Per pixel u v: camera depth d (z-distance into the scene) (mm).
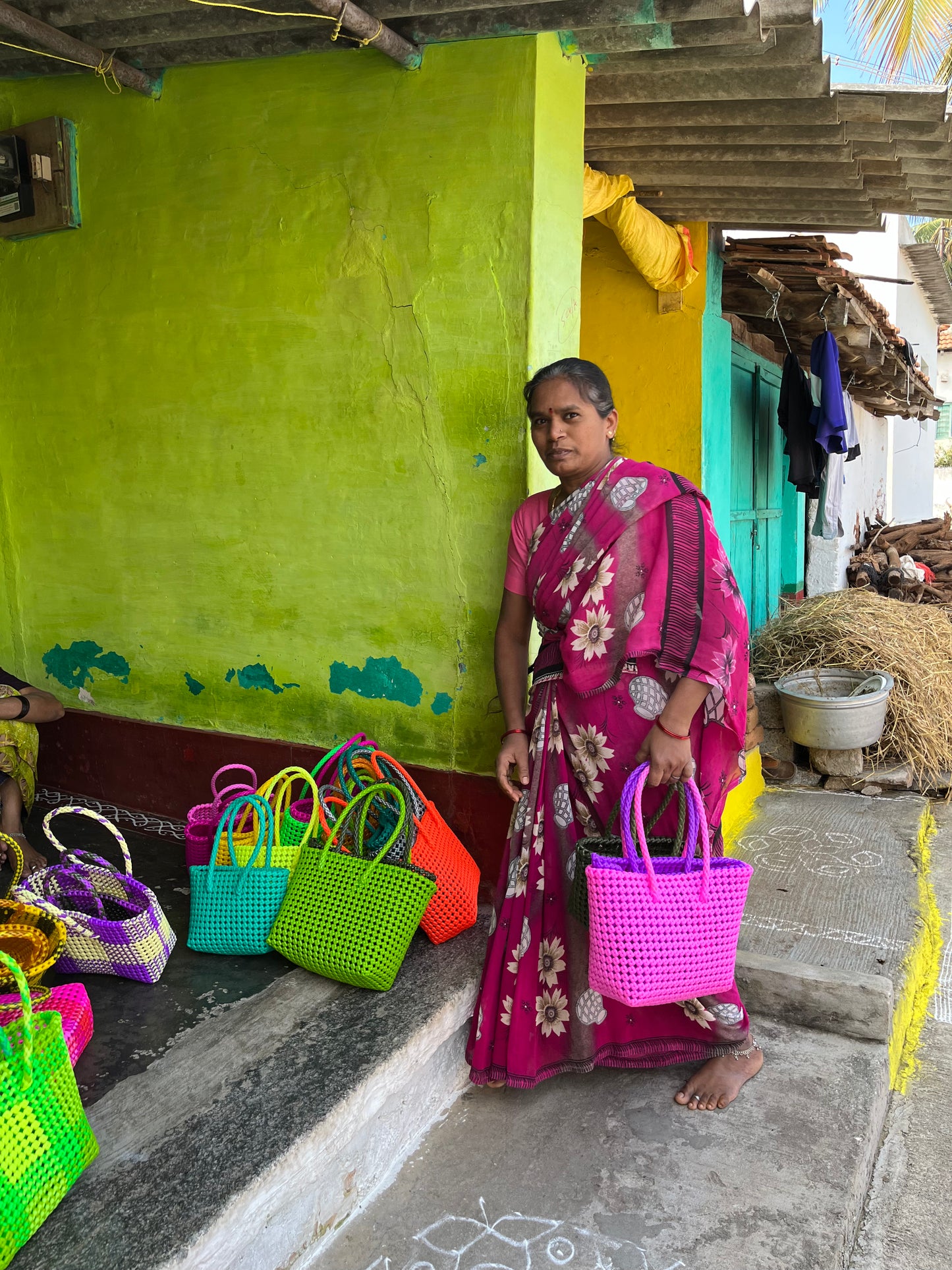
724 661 2057
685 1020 2346
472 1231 1926
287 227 2932
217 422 3176
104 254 3320
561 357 2781
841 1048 2566
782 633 5742
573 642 2154
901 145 3328
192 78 3020
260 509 3139
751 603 6262
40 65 3164
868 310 5398
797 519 7418
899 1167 2307
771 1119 2260
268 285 2994
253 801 2508
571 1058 2297
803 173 3656
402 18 2543
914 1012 2941
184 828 3426
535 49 2494
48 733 3789
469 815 2869
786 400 5551
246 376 3090
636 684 2121
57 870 2443
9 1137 1507
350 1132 1930
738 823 4273
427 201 2684
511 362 2625
